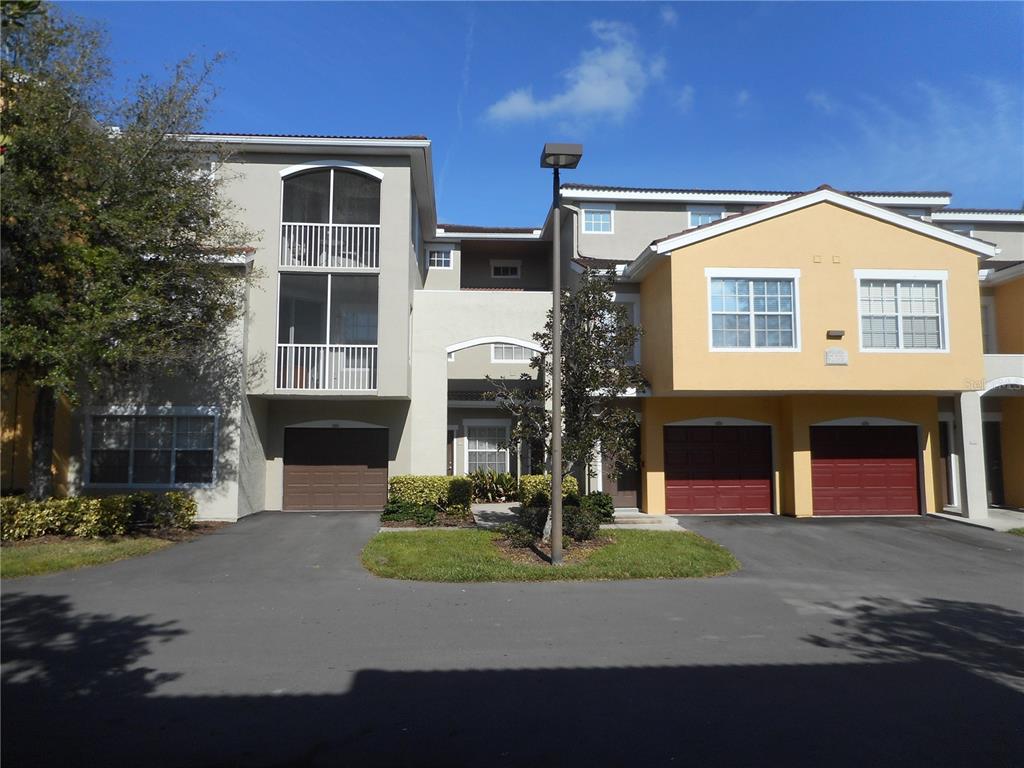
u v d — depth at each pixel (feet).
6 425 47.52
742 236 50.72
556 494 34.83
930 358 50.80
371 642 22.95
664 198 73.46
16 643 22.41
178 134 39.52
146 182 37.52
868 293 51.29
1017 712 17.89
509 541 40.09
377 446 57.77
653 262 52.70
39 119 33.53
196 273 39.55
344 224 53.93
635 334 41.34
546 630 24.63
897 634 25.02
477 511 52.29
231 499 49.26
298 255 53.57
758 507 57.72
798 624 26.07
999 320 61.41
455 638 23.53
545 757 15.14
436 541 40.01
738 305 50.49
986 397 62.44
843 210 51.34
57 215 32.99
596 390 40.50
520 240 77.61
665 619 26.35
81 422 49.32
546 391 41.39
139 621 24.97
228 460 49.62
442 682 19.47
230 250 44.42
